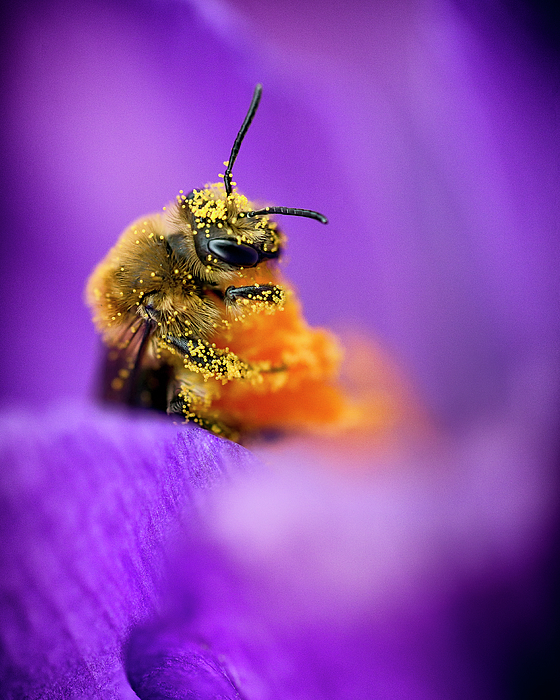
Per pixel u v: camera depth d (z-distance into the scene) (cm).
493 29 7
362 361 7
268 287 7
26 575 6
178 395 7
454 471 7
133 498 6
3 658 6
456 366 7
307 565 6
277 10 8
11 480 6
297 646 6
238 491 7
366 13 8
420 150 7
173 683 6
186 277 7
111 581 6
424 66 7
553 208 7
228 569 6
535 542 7
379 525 7
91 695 6
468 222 7
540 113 7
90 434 6
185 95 8
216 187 7
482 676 6
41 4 8
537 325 7
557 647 6
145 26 8
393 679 6
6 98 8
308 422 7
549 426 7
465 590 6
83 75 8
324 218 7
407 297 7
